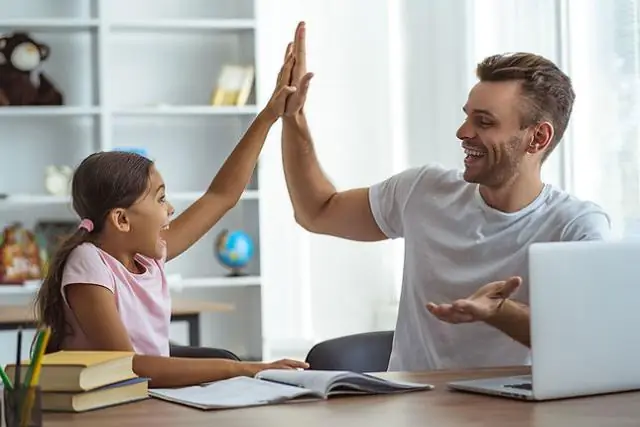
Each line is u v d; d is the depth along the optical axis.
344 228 3.64
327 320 6.84
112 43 6.94
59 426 2.12
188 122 7.02
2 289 6.18
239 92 6.70
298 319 6.93
